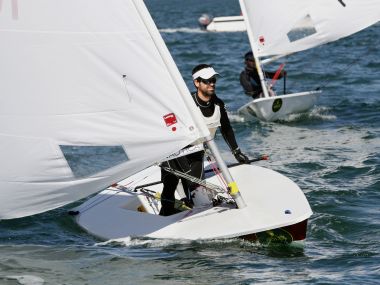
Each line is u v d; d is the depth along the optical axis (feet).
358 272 72.84
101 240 84.84
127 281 72.02
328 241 82.94
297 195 84.48
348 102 177.17
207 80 85.25
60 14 75.92
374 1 161.27
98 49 76.59
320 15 161.79
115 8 76.02
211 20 493.36
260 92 172.86
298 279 71.31
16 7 75.77
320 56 283.38
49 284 71.77
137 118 77.77
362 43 324.80
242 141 141.08
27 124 77.56
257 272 73.36
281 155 126.93
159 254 78.59
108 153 78.48
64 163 78.48
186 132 78.59
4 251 81.92
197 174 88.07
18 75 76.69
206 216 84.02
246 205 83.82
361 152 125.70
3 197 79.92
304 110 163.63
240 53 317.63
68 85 77.00
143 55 76.79
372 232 85.35
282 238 80.53
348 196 99.76
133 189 95.66
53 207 80.89
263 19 164.14
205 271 73.92
